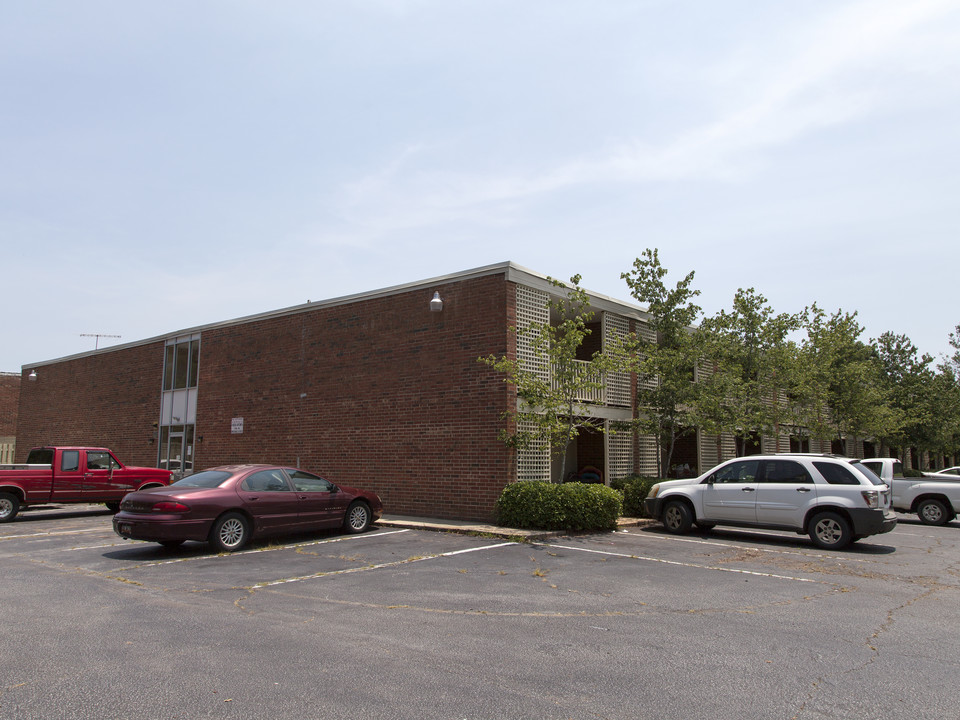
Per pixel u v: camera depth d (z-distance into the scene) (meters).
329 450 18.75
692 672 5.46
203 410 22.95
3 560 10.72
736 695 4.96
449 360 16.41
